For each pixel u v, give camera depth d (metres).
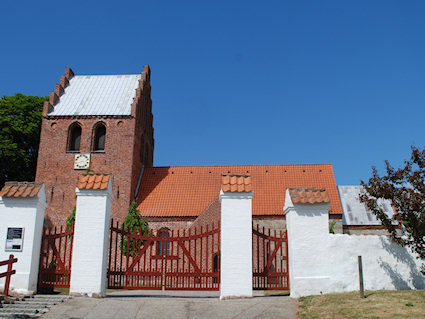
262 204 39.69
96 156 41.12
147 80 48.09
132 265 15.88
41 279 15.48
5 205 15.46
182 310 13.04
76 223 15.38
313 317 12.11
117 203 39.97
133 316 12.52
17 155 44.94
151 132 50.81
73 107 43.53
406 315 11.48
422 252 15.16
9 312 12.73
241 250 14.99
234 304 13.62
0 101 47.75
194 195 41.59
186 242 34.12
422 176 15.28
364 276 15.23
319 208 15.45
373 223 39.88
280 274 15.53
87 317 12.45
